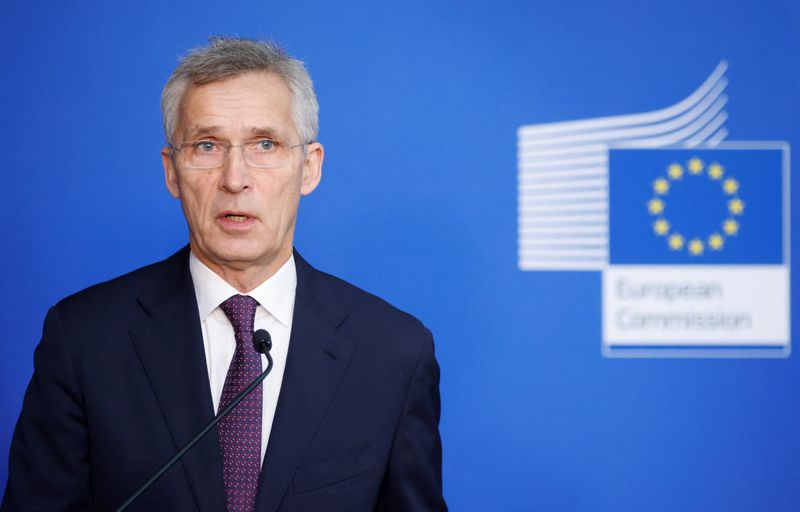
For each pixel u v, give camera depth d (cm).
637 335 524
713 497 525
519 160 523
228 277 338
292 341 337
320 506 313
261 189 321
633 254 523
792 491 526
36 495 313
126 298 342
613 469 525
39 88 509
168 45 514
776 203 523
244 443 312
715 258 523
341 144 521
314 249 519
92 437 318
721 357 525
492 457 525
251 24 518
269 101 324
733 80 523
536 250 525
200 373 323
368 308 362
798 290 523
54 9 509
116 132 512
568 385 525
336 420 328
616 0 523
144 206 514
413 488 337
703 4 522
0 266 508
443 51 521
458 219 523
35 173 509
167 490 307
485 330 525
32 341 510
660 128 521
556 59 522
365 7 521
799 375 523
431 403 354
